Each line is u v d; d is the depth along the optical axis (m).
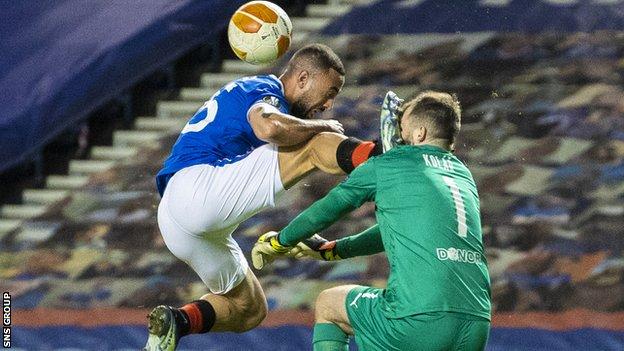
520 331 34.12
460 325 16.22
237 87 18.80
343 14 47.22
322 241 19.30
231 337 35.25
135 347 35.69
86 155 46.75
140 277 38.84
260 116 17.95
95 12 46.69
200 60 49.03
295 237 17.78
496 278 36.16
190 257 19.09
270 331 35.16
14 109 45.12
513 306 35.09
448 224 16.50
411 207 16.55
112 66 45.56
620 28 45.06
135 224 41.53
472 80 43.69
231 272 19.48
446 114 17.22
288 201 40.19
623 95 42.31
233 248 19.58
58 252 40.72
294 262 38.09
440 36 45.88
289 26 19.08
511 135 41.38
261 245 18.34
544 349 33.31
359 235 19.02
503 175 39.91
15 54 46.03
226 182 18.27
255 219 39.78
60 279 39.28
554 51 44.50
